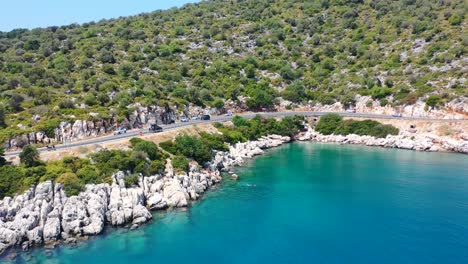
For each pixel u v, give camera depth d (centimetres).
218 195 8594
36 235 6181
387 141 13450
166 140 10088
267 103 16575
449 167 10519
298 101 17475
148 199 7656
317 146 13938
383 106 15575
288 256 5925
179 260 5803
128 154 8394
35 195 6725
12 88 12244
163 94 14075
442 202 7950
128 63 16812
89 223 6606
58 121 9956
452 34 17888
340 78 18388
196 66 18288
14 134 9094
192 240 6438
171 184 8081
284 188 9088
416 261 5681
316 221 7175
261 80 18225
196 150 9769
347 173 10269
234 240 6444
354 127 14512
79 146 8731
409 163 11081
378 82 16875
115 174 7556
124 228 6831
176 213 7531
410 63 17262
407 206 7775
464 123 12556
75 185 6994
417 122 13438
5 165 7306
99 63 16812
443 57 16288
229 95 16212
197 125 12325
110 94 12762
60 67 15538
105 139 9656
